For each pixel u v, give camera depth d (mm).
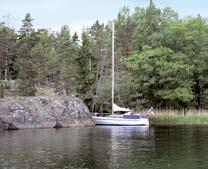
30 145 38094
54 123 59438
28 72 74375
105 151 34500
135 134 49031
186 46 90812
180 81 85062
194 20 93562
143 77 85750
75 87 79000
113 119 63812
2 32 89125
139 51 93875
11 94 73312
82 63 81125
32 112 57969
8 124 55344
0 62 87875
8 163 28875
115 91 76875
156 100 87625
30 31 98062
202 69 88875
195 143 39719
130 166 27891
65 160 30109
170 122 70938
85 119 62500
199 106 88438
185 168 27219
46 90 77188
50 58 79250
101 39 103938
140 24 98188
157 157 31406
